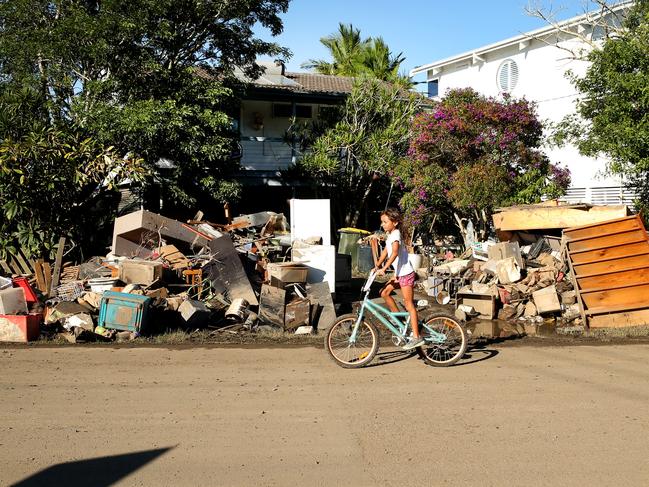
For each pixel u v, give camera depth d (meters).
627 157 11.66
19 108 13.62
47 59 14.91
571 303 11.23
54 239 13.78
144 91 15.20
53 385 6.52
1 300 8.90
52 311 9.45
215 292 11.33
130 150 14.70
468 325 10.78
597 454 4.73
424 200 16.38
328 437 5.07
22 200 12.79
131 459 4.61
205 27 15.70
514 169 15.77
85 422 5.39
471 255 14.83
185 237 12.53
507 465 4.52
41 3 14.86
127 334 8.97
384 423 5.41
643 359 7.88
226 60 16.61
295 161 20.66
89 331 8.88
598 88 12.66
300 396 6.19
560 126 14.73
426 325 7.42
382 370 7.25
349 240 17.08
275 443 4.93
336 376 6.97
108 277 11.18
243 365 7.46
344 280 13.96
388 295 7.52
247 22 16.17
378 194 20.38
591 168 19.47
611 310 10.44
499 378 6.91
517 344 8.88
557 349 8.50
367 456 4.68
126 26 13.73
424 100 20.44
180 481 4.24
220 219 19.84
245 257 13.27
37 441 4.94
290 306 9.91
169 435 5.09
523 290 11.83
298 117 22.75
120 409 5.75
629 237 10.70
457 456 4.68
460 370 7.26
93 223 15.45
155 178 15.57
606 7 16.64
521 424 5.39
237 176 19.88
